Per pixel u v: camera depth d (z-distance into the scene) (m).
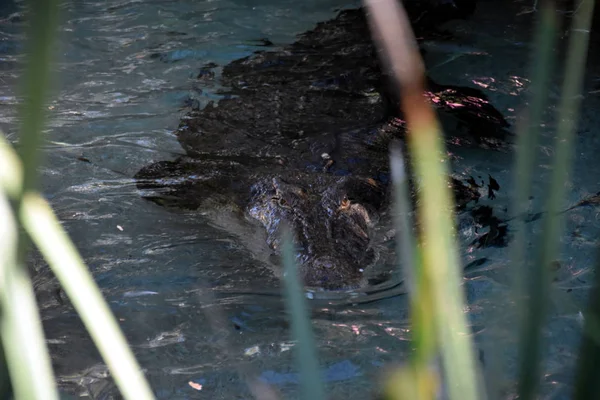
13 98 7.55
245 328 4.27
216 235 5.51
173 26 9.62
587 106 7.39
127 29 9.51
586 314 1.05
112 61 8.66
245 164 6.47
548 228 1.07
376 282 4.79
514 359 3.72
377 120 7.35
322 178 6.09
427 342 1.01
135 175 6.36
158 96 7.89
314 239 5.14
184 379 3.79
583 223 5.37
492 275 4.73
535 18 9.89
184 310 4.47
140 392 1.00
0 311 0.88
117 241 5.33
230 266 5.05
